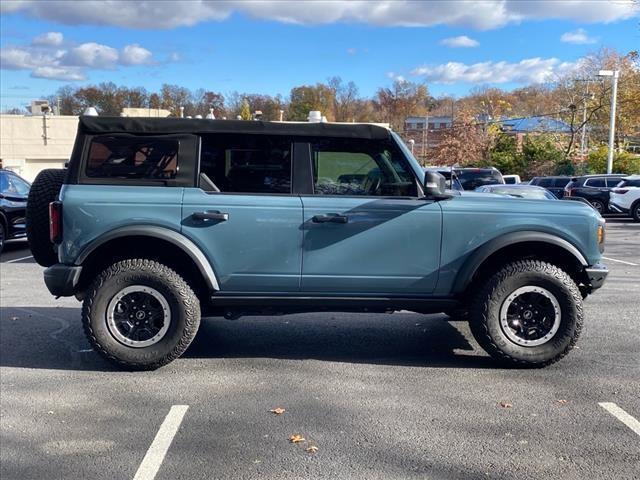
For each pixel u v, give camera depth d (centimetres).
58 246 509
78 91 6362
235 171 517
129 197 504
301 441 390
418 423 416
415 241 513
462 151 5578
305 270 514
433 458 366
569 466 356
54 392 479
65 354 577
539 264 516
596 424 413
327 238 511
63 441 394
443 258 516
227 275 513
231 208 505
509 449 377
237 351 587
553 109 5419
